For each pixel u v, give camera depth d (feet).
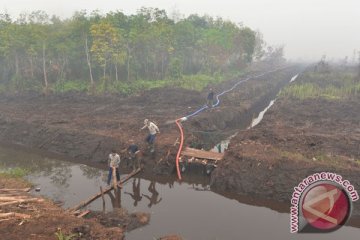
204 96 98.99
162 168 51.85
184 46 152.25
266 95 128.77
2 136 72.74
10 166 57.06
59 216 34.50
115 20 123.13
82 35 116.98
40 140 66.90
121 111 83.35
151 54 131.75
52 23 145.79
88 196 45.29
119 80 119.34
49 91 108.78
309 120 70.90
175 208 42.06
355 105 83.46
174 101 92.53
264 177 44.34
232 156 48.65
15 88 115.44
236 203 43.73
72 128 66.95
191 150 54.03
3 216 33.04
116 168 48.08
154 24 128.98
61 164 58.03
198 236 35.06
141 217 37.99
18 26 119.96
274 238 34.81
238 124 84.38
